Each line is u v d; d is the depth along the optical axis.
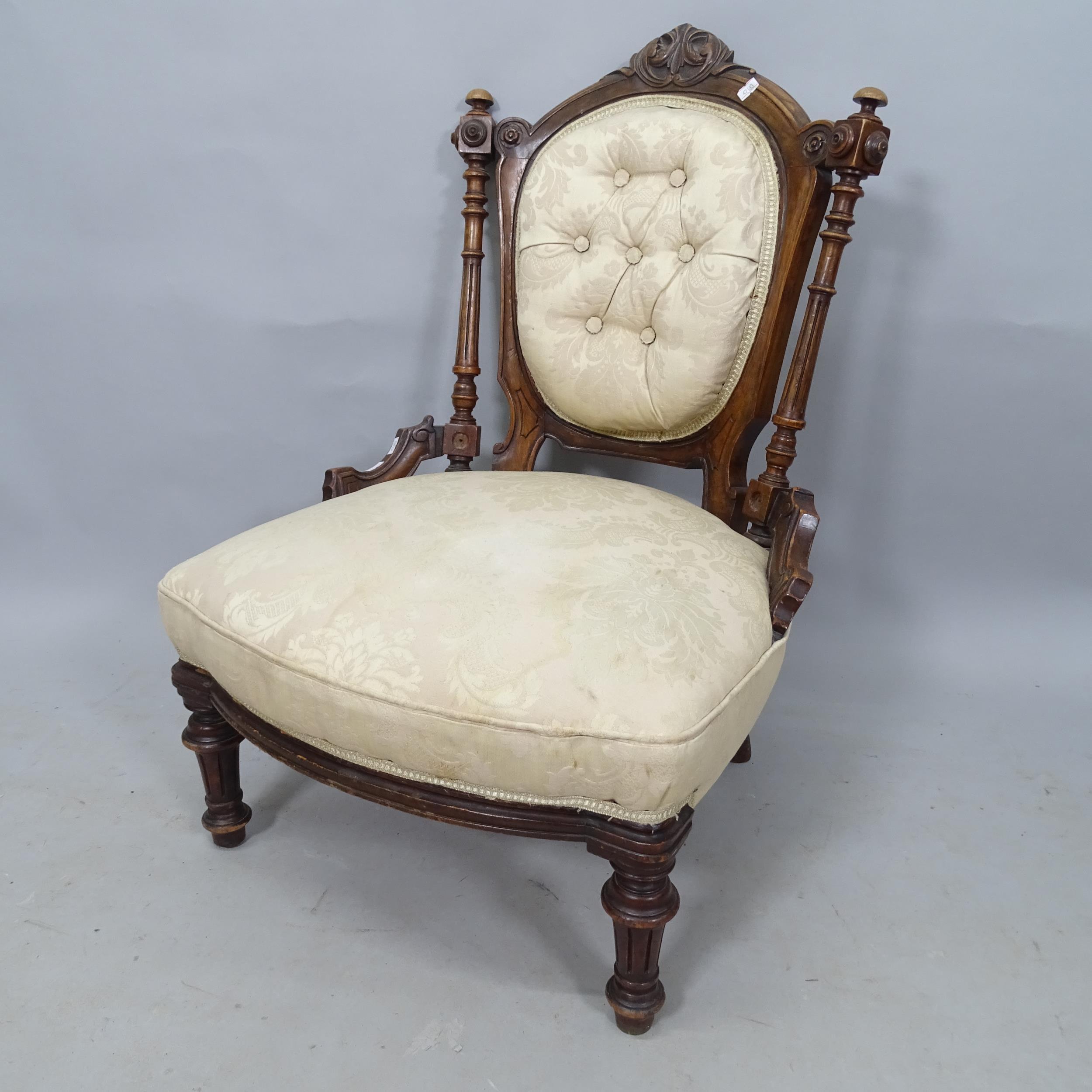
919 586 1.67
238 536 1.09
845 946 1.13
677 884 1.23
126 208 1.51
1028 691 1.64
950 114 1.36
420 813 0.93
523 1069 0.96
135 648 1.70
